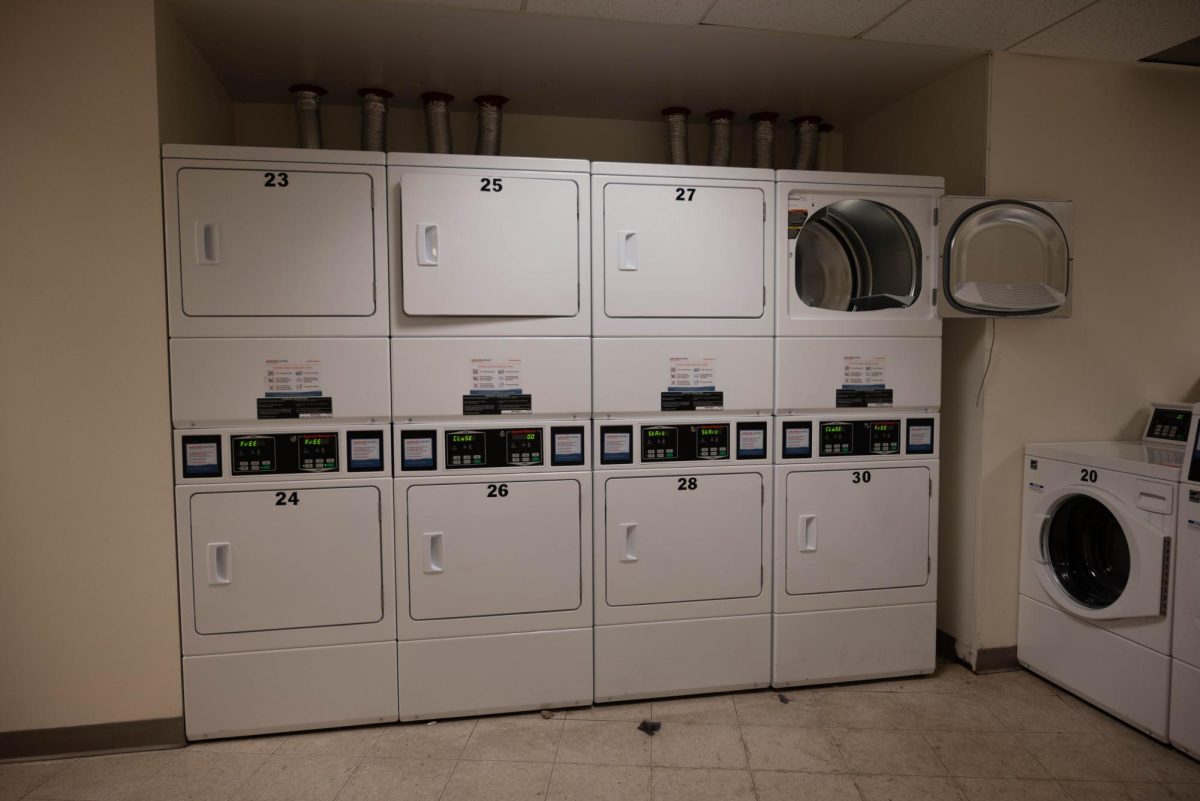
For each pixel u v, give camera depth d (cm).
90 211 218
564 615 253
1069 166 282
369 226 235
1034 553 278
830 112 343
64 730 225
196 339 226
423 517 242
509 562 249
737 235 258
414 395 240
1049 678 274
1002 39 260
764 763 223
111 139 217
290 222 230
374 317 236
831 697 267
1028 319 281
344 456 237
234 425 230
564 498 251
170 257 223
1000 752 229
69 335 219
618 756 227
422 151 328
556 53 268
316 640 238
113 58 216
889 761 224
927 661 281
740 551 265
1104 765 221
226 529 231
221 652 233
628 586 257
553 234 245
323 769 219
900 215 267
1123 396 293
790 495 266
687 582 261
